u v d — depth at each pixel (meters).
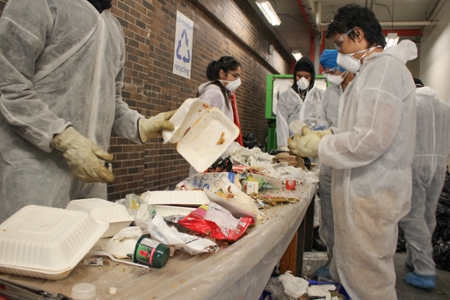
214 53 5.09
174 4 3.80
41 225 0.66
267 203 1.39
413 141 1.49
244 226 0.94
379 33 1.58
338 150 1.41
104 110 1.18
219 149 1.28
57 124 0.96
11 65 0.93
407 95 1.42
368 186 1.44
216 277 0.63
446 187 3.36
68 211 0.72
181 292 0.58
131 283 0.61
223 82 2.73
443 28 7.14
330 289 1.66
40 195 1.02
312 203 2.60
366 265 1.47
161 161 3.74
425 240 2.54
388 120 1.34
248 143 4.59
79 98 1.09
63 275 0.60
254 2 6.44
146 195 1.12
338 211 1.55
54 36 1.01
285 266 1.96
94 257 0.71
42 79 1.02
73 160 0.94
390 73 1.39
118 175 2.93
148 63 3.26
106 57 1.16
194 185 1.39
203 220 0.89
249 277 0.85
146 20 3.17
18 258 0.61
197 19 4.43
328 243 2.39
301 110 3.60
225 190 1.28
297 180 2.05
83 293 0.55
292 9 7.88
